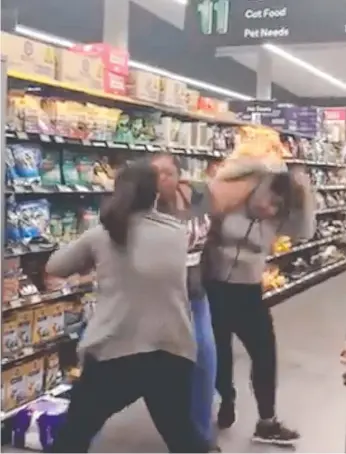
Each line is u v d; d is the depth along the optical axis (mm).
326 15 6242
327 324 7879
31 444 3980
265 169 4227
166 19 11461
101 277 3105
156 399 3092
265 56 13359
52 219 4688
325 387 5457
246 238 4168
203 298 3732
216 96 19516
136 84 5277
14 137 4113
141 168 3113
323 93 20547
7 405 4105
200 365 3668
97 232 3123
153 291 3047
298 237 4375
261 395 4250
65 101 4609
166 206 3523
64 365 4727
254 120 10078
